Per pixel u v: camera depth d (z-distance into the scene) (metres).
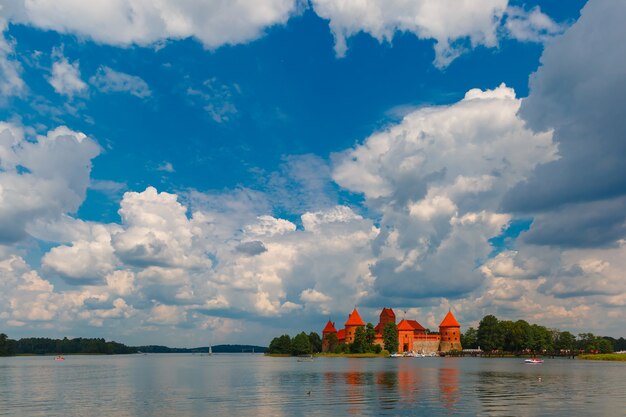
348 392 85.38
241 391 91.31
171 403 74.75
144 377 138.25
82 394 88.88
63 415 64.25
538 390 86.44
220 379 124.44
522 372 140.12
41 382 119.69
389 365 192.38
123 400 79.25
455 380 109.81
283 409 66.38
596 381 105.81
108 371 177.25
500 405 67.56
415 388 91.25
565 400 72.50
